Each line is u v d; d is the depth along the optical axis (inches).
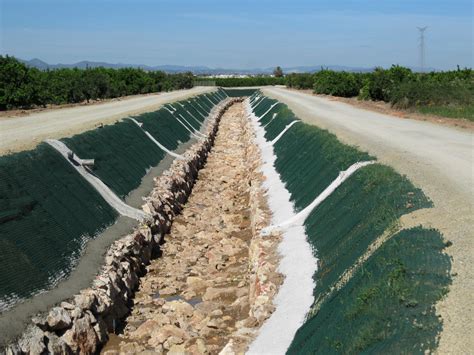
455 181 584.7
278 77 4985.2
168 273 721.0
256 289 570.3
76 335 479.5
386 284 385.1
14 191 598.2
